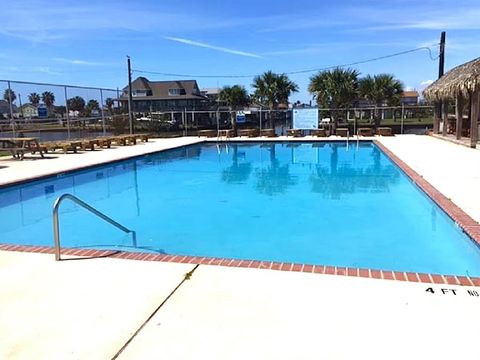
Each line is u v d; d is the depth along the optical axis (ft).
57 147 53.42
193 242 21.83
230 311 10.66
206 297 11.46
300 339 9.33
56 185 38.01
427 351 8.79
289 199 31.40
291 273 13.02
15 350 9.15
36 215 27.91
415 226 23.63
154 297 11.52
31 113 58.70
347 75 90.48
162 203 30.94
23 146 49.19
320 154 56.90
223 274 13.02
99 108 75.56
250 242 21.63
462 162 39.19
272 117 87.35
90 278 12.94
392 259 18.65
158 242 21.94
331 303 10.96
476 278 12.50
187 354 8.86
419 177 31.63
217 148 66.59
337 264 18.26
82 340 9.46
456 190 26.53
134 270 13.51
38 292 12.03
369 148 61.52
